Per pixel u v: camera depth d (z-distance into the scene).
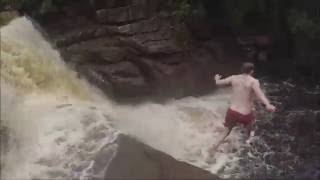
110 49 13.59
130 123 10.91
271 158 10.40
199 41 15.31
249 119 9.12
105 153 8.91
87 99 12.45
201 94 14.09
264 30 15.78
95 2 14.38
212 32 15.68
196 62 14.50
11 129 9.34
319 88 14.47
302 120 12.19
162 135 10.73
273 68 15.52
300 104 13.27
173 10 14.80
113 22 14.04
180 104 13.06
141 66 13.68
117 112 11.57
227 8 15.57
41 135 9.37
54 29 14.27
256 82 8.99
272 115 12.47
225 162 10.11
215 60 14.95
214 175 8.70
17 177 8.59
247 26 15.87
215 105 12.95
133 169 8.48
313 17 15.03
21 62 11.95
